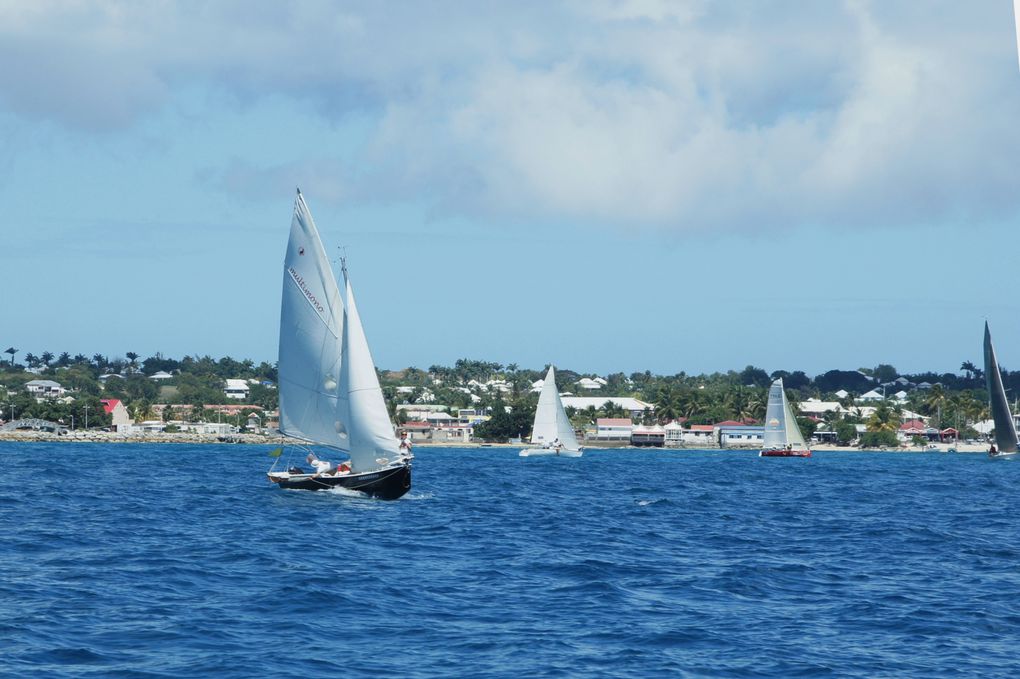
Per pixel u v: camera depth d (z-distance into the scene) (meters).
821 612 78.06
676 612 77.25
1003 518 159.62
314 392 163.62
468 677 58.94
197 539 115.62
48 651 62.31
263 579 88.44
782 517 157.00
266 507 154.12
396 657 63.06
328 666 60.72
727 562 103.56
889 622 74.56
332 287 160.62
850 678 60.09
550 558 104.31
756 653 65.31
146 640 65.75
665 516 155.75
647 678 59.34
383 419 159.50
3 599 76.94
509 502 177.25
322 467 174.88
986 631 72.12
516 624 72.38
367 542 116.00
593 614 76.00
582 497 195.88
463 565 99.19
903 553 112.44
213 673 58.75
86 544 110.00
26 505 154.38
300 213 160.62
